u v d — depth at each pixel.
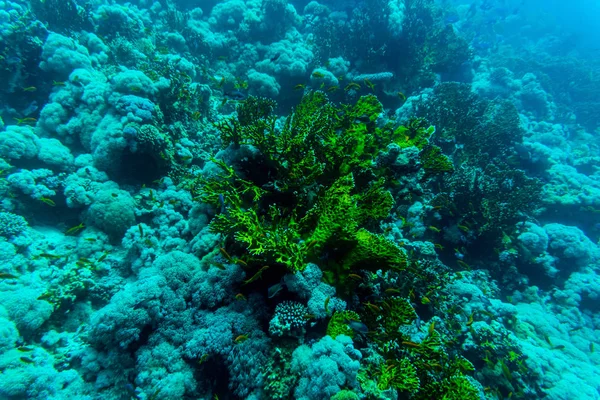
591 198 3.61
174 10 4.60
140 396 1.36
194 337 1.42
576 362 2.35
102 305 1.97
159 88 2.76
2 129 2.59
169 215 2.27
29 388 1.41
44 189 2.29
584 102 6.91
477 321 2.12
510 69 7.24
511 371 1.94
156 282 1.56
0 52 2.79
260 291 1.50
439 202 2.63
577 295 2.96
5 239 2.01
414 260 2.05
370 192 1.57
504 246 2.85
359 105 2.09
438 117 3.26
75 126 2.68
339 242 1.37
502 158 3.64
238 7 4.57
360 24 4.32
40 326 1.71
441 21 5.51
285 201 1.68
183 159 2.67
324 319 1.34
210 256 1.73
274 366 1.31
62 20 3.51
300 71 3.83
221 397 1.45
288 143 1.58
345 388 1.14
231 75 4.11
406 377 1.20
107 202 2.27
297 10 5.88
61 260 2.10
